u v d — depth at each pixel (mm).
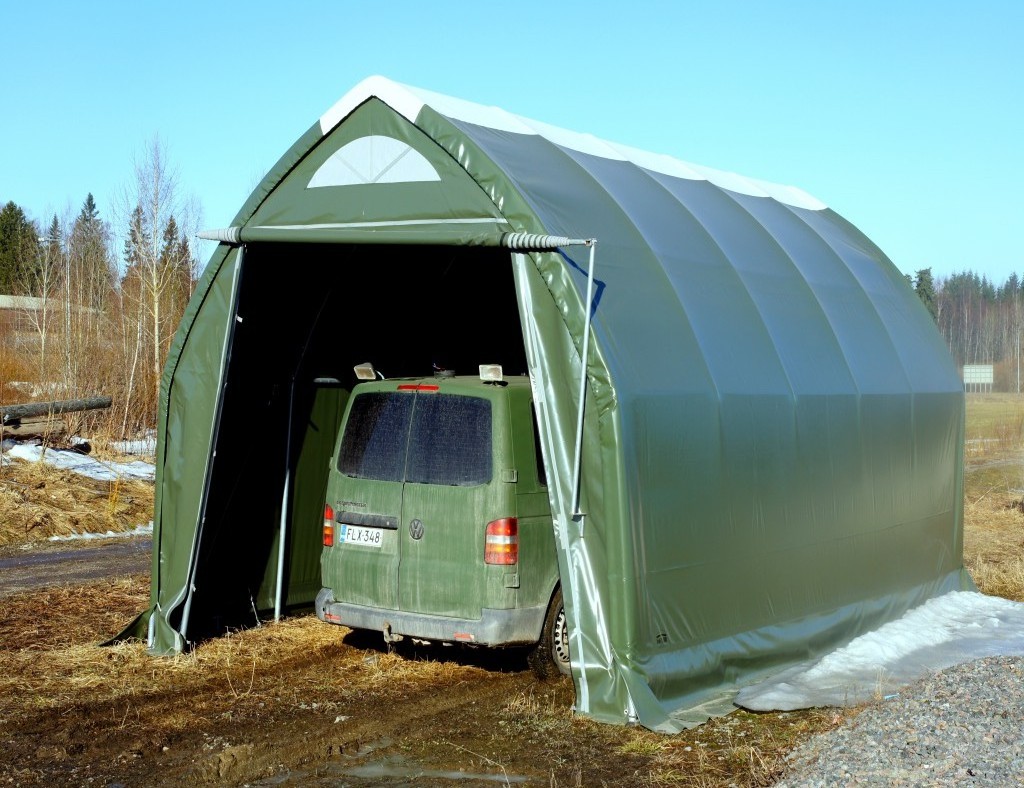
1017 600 11508
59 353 29125
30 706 6648
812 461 8680
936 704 6180
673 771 5555
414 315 10148
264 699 6930
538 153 8055
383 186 7516
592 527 6566
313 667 7789
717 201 10094
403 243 7176
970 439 33656
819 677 7723
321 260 8695
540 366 6723
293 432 9320
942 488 11266
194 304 8117
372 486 7691
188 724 6371
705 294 8117
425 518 7402
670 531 6867
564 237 6555
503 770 5613
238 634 8656
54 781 5418
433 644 7359
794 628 8250
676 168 10477
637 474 6602
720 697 7078
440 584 7281
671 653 6793
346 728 6344
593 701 6465
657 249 7977
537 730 6289
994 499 20453
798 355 8844
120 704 6746
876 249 12344
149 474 19875
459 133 7160
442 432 7520
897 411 10219
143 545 14367
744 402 7777
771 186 12367
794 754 5664
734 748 5918
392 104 7430
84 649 8008
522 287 6805
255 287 8367
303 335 9164
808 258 10383
